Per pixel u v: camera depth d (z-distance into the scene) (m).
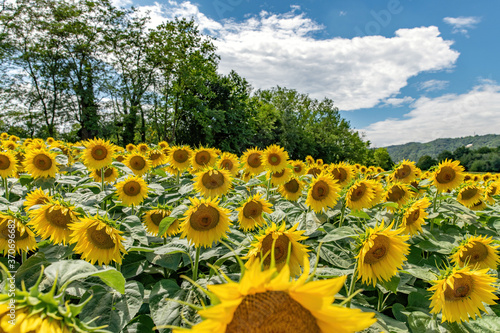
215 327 1.07
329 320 1.14
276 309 1.15
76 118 42.81
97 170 6.45
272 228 2.32
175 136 49.09
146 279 3.71
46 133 42.44
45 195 3.77
